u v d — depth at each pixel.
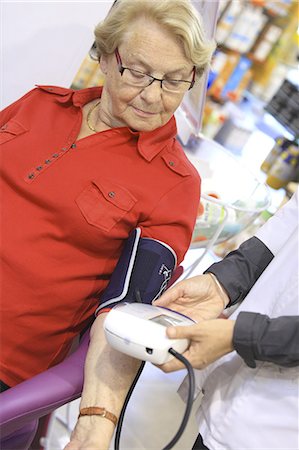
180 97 1.25
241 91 2.71
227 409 1.09
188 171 1.34
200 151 2.03
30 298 1.27
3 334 1.27
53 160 1.30
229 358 1.16
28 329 1.28
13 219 1.28
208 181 1.90
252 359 0.99
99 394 1.11
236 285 1.19
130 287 1.22
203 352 0.99
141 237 1.27
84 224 1.26
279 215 1.26
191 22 1.16
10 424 1.12
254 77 2.71
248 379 1.08
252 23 2.60
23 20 1.68
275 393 1.04
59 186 1.27
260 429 1.05
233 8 2.59
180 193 1.31
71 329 1.34
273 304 1.12
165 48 1.17
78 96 1.39
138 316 1.00
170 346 0.95
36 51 1.73
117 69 1.23
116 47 1.23
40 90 1.44
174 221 1.28
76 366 1.21
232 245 2.50
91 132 1.37
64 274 1.27
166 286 1.26
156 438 1.98
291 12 2.59
